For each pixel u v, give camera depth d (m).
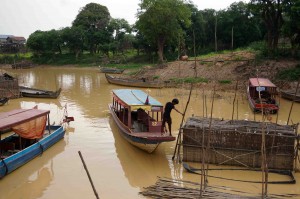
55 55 83.25
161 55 57.78
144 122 17.92
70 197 11.51
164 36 56.81
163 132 15.73
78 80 48.16
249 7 39.47
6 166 13.05
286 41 49.91
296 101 28.16
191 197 10.82
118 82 40.84
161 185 12.09
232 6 63.78
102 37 79.38
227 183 12.50
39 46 80.69
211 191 11.27
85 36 78.19
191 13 61.50
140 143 15.32
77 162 14.72
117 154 15.74
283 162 13.38
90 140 17.84
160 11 53.12
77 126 20.66
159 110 16.50
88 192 11.88
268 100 25.25
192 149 14.30
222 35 65.81
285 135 13.26
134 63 69.44
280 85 33.12
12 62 82.50
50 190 12.06
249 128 14.05
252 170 13.64
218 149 14.00
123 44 78.94
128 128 16.42
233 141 13.80
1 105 27.42
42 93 31.02
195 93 33.50
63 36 78.12
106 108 26.38
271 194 11.40
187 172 13.63
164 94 33.31
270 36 39.75
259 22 63.09
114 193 11.79
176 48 70.19
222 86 35.25
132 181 12.84
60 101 29.75
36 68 74.38
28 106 27.31
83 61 77.31
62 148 16.53
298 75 33.09
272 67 36.03
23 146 15.87
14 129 14.42
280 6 36.47
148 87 38.09
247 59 39.53
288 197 11.13
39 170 13.84
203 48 68.81
